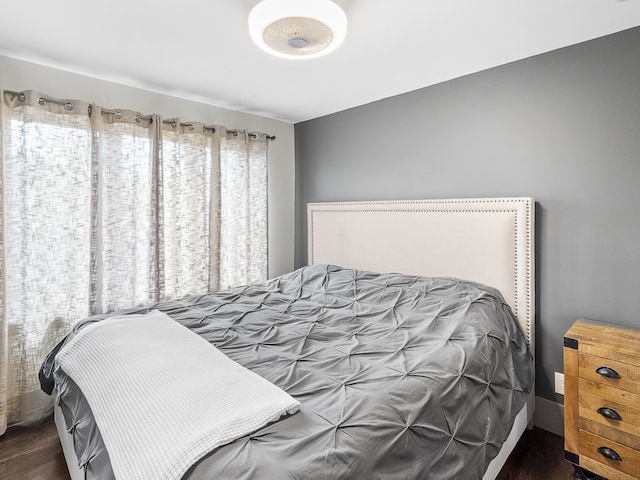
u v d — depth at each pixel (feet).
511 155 7.54
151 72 7.99
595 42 6.44
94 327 5.64
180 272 9.45
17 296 7.21
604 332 5.90
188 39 6.53
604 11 5.56
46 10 5.58
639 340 5.52
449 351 5.04
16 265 7.20
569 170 6.81
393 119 9.61
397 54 7.10
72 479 5.08
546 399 7.20
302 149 12.30
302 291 8.49
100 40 6.57
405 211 8.90
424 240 8.54
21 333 7.24
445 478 3.74
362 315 6.73
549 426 7.12
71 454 4.95
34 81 7.47
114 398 3.86
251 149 11.06
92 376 4.45
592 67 6.48
